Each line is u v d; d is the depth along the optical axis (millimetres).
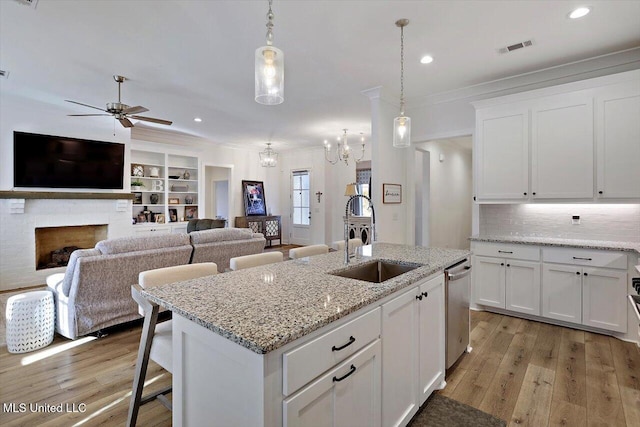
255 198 8938
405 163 4766
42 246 5293
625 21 2623
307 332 1116
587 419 1943
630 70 3188
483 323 3459
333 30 2738
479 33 2801
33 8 2422
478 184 3824
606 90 3061
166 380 2361
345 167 8289
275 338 1024
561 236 3713
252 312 1263
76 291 2838
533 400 2129
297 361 1102
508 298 3574
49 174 5016
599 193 3102
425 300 2018
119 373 2463
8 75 3752
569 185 3254
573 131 3227
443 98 4336
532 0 2344
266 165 8117
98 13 2492
